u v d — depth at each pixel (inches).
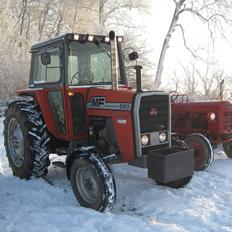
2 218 180.7
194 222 175.0
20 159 246.7
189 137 262.1
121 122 199.5
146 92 196.7
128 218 175.2
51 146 241.0
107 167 185.0
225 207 192.7
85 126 224.8
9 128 255.6
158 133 203.0
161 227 164.9
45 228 165.8
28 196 208.7
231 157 297.4
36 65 251.4
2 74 613.0
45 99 235.1
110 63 235.9
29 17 801.6
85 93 223.0
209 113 279.4
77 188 195.6
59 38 223.1
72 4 879.7
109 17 978.7
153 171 189.9
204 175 246.5
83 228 165.6
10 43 682.8
